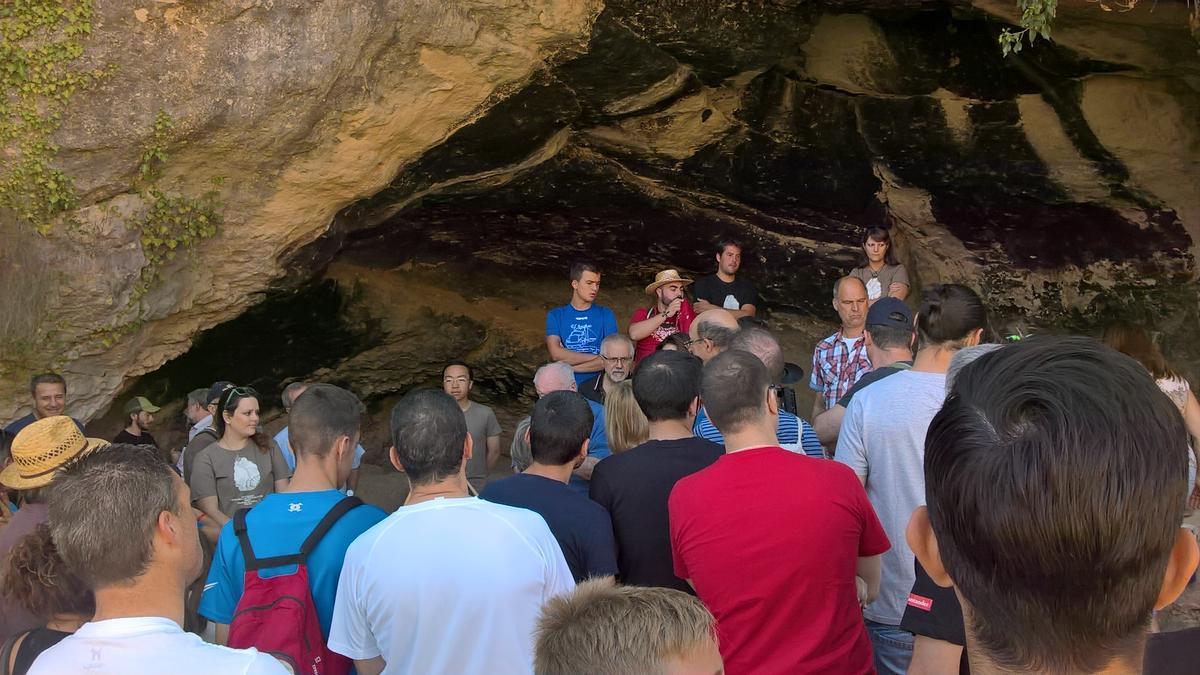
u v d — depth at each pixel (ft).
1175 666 4.34
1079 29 20.88
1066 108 23.15
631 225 27.55
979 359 3.45
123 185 17.98
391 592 7.77
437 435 8.49
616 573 9.62
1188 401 13.15
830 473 8.45
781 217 27.58
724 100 24.30
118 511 5.69
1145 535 2.88
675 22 20.11
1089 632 2.98
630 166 25.53
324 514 9.08
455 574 7.75
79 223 17.90
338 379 28.71
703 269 28.96
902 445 9.74
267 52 17.48
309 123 18.29
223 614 9.02
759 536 8.11
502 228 27.66
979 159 24.75
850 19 23.16
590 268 21.47
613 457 10.43
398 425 8.55
